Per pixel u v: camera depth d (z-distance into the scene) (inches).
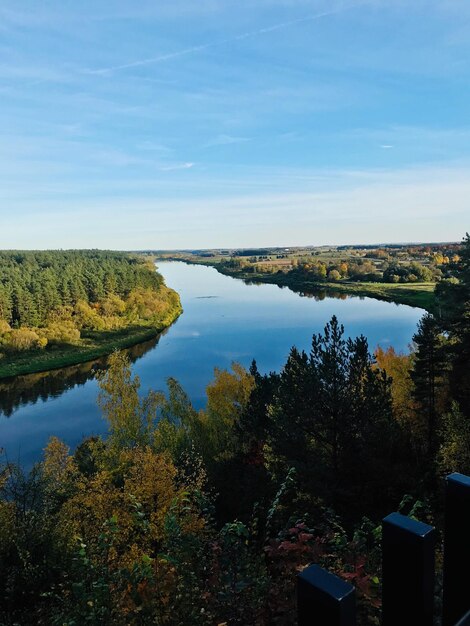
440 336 1334.9
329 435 748.6
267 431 982.4
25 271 4968.0
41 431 1820.9
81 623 169.6
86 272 5012.3
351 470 719.7
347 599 53.6
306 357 876.6
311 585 56.1
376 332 2933.1
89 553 266.1
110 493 674.8
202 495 234.7
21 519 454.3
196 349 2925.7
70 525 469.1
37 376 2650.1
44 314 3649.1
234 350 2827.3
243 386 1417.3
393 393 1262.3
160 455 792.9
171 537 191.3
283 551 188.9
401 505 238.7
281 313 4052.7
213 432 1298.0
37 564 391.9
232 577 176.9
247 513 833.5
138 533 497.0
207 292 6072.8
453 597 72.6
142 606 166.4
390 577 65.2
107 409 1218.0
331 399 727.7
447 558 72.4
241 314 4124.0
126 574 178.1
